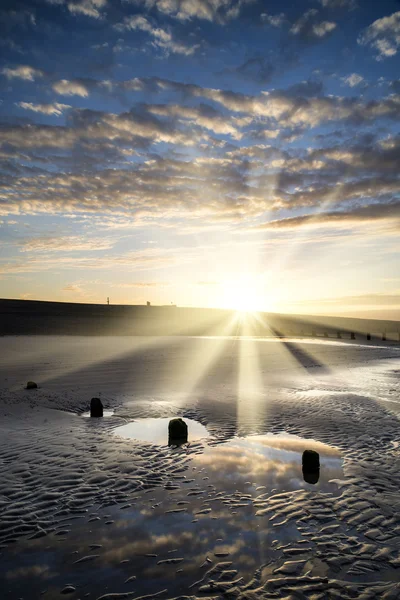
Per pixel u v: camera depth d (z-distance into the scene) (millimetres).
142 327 61594
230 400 14922
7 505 6406
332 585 4445
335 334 61094
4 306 71688
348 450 9219
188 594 4316
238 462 8406
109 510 6246
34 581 4566
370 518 5969
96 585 4488
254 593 4320
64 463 8250
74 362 24531
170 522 5863
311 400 14883
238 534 5520
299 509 6254
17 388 16188
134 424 11656
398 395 15961
